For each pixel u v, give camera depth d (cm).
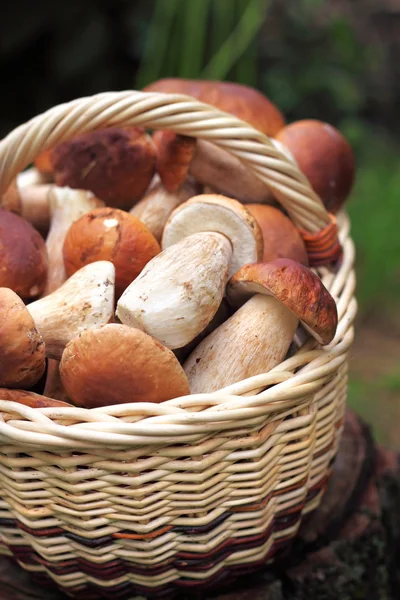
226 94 73
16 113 166
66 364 54
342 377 61
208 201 60
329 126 73
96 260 60
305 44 168
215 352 58
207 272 57
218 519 56
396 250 141
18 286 60
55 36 158
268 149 62
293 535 60
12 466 54
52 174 77
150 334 56
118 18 158
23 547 58
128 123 61
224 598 62
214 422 52
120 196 68
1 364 54
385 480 71
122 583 58
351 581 64
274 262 57
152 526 54
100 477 53
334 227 65
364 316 142
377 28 198
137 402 54
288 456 57
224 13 115
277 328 59
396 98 188
